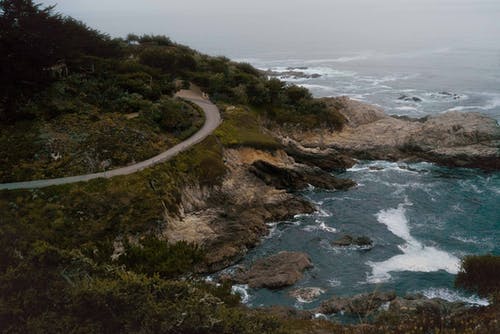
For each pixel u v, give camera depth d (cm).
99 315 2275
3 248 2505
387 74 15662
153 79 7588
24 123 5484
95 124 5709
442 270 4441
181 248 3155
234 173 6094
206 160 5809
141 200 4753
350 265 4609
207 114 7281
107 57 8106
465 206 5950
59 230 4203
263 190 6050
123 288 2395
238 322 2384
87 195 4603
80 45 7544
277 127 8069
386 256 4756
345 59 19362
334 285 4256
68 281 2448
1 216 3372
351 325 3253
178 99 7475
